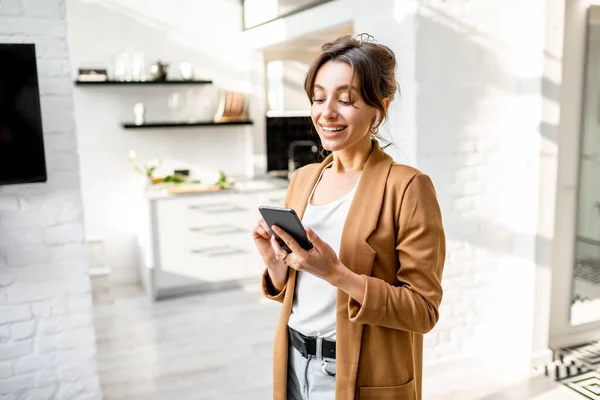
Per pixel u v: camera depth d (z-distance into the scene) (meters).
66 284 2.34
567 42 2.70
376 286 1.01
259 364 2.95
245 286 4.28
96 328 3.50
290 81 4.68
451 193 2.68
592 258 3.03
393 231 1.08
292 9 3.57
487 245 2.82
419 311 1.02
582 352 2.97
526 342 2.83
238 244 4.18
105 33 4.12
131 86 4.24
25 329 2.29
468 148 2.68
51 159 2.25
